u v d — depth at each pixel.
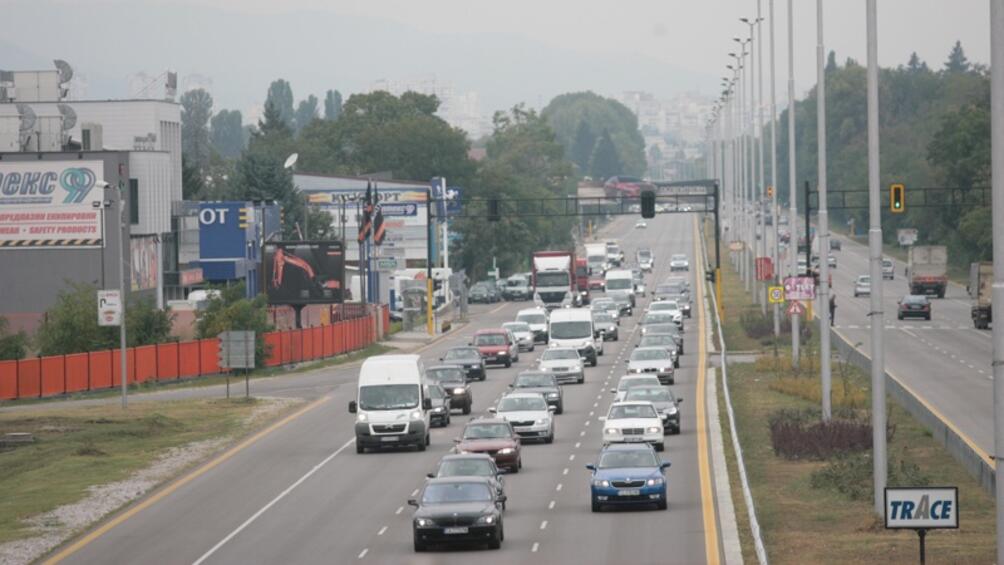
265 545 90.94
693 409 160.00
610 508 100.25
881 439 93.50
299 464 128.38
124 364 178.00
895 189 108.50
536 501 104.62
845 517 95.12
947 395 159.75
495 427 120.25
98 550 91.81
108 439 148.12
